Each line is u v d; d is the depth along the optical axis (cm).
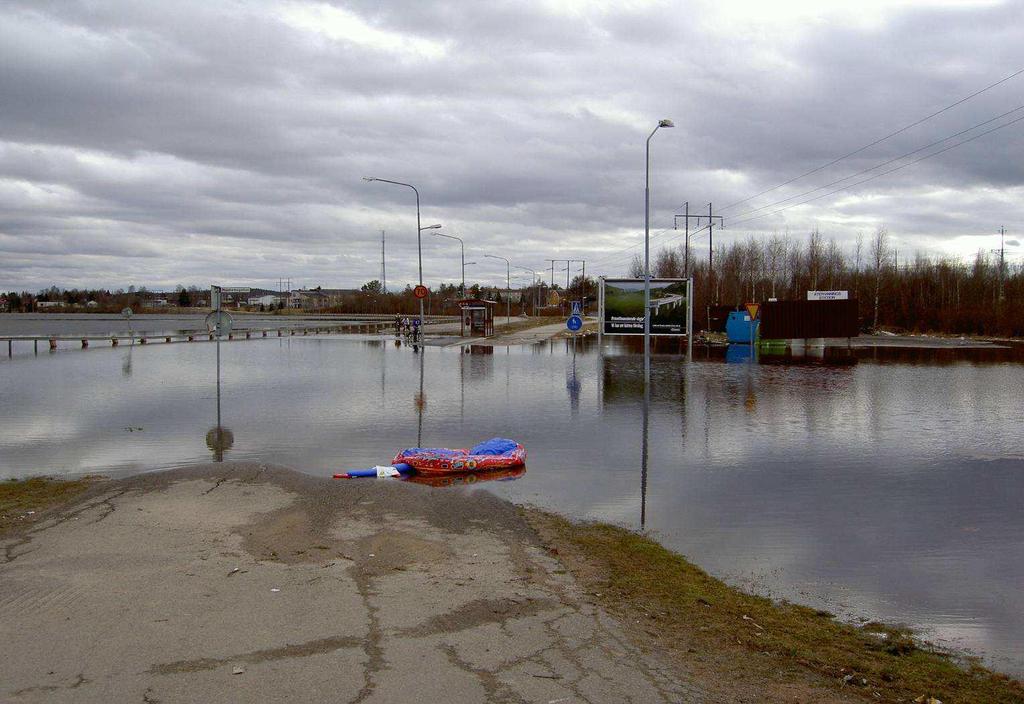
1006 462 1276
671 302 4447
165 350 4200
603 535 862
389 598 636
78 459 1256
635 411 1844
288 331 6550
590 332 6366
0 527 834
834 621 643
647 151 2664
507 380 2573
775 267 8094
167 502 945
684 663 540
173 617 579
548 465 1240
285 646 531
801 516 953
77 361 3403
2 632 544
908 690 519
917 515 962
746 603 671
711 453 1341
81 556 730
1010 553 821
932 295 7069
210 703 444
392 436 1488
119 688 461
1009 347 4516
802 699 493
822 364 3256
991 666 567
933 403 2012
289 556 744
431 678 490
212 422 1653
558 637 573
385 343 4894
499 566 738
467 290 16762
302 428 1578
